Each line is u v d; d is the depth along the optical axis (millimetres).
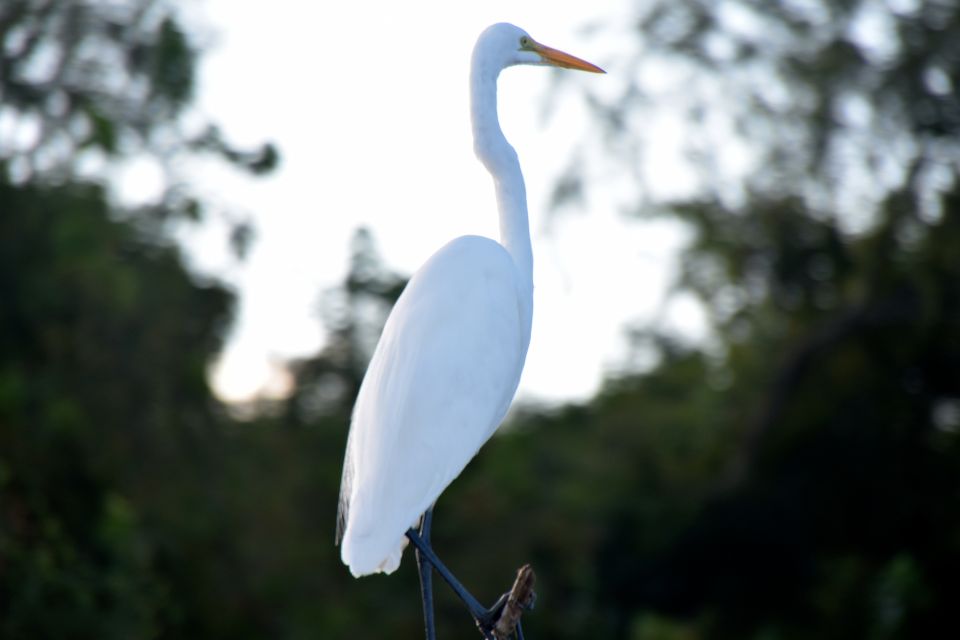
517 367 5902
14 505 10797
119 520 11344
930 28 17016
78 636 10211
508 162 6160
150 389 13688
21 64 14766
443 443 5398
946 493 17984
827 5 17562
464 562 15195
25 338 13227
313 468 16031
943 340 17531
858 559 17375
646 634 16562
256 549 14383
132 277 13414
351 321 17328
